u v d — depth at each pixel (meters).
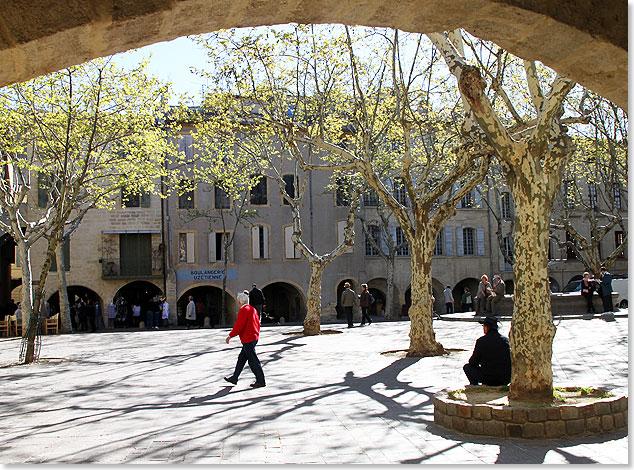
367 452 6.77
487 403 7.90
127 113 20.95
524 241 8.17
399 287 44.66
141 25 4.02
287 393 11.02
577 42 4.75
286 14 4.43
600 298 27.81
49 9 3.81
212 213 40.44
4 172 25.61
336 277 42.38
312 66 18.50
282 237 41.47
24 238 22.91
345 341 21.44
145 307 42.09
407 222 16.67
